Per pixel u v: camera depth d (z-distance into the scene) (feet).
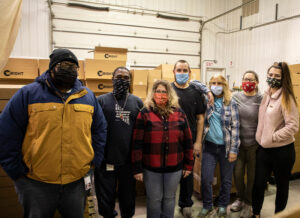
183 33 20.74
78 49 17.61
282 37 16.48
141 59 19.53
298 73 9.54
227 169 6.65
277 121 5.65
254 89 6.82
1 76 7.98
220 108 6.64
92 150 4.28
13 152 3.64
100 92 9.75
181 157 5.34
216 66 22.15
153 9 19.49
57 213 5.62
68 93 4.00
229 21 21.90
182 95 6.50
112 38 18.48
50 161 3.76
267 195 8.61
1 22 6.69
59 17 16.97
